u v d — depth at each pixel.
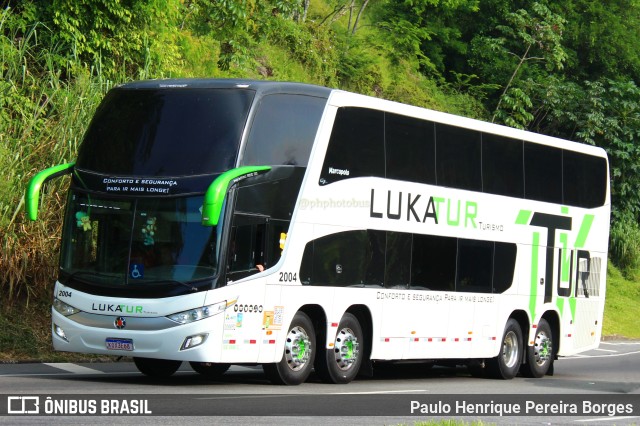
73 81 22.50
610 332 38.53
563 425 12.87
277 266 15.85
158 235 15.21
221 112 15.55
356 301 17.38
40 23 22.91
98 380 16.02
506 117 44.25
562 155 23.02
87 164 15.95
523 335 21.94
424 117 19.03
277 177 15.90
